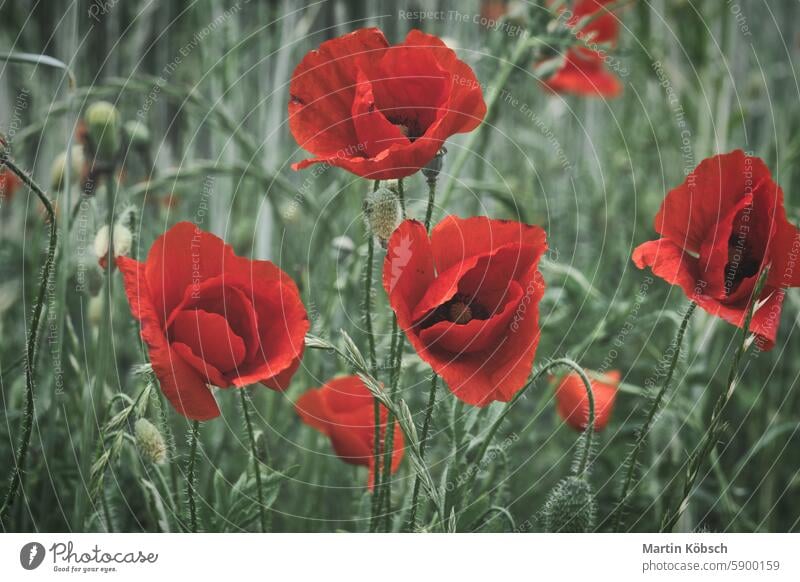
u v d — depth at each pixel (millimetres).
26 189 1284
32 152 1365
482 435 1035
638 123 1606
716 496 1277
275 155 1336
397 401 995
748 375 1436
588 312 1336
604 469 1288
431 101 969
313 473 1204
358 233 1227
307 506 1205
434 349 950
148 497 1051
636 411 1334
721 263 969
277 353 950
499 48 1224
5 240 1369
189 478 1016
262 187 1278
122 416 991
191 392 944
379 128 943
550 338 1251
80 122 1147
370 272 1006
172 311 956
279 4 1357
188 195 1343
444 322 938
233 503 1040
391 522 1078
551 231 1510
